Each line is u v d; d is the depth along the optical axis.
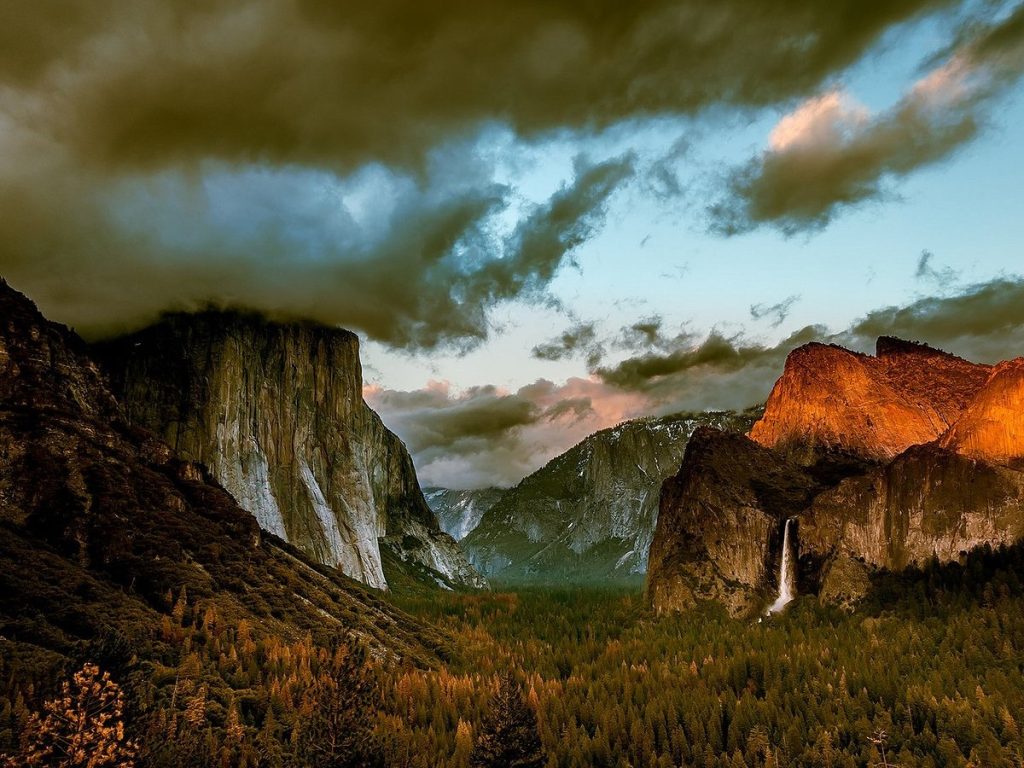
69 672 65.19
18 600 86.38
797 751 99.50
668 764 98.25
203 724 76.94
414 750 91.69
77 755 54.41
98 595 95.81
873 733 100.56
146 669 83.38
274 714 86.62
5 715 61.72
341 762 71.06
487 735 82.38
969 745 97.62
